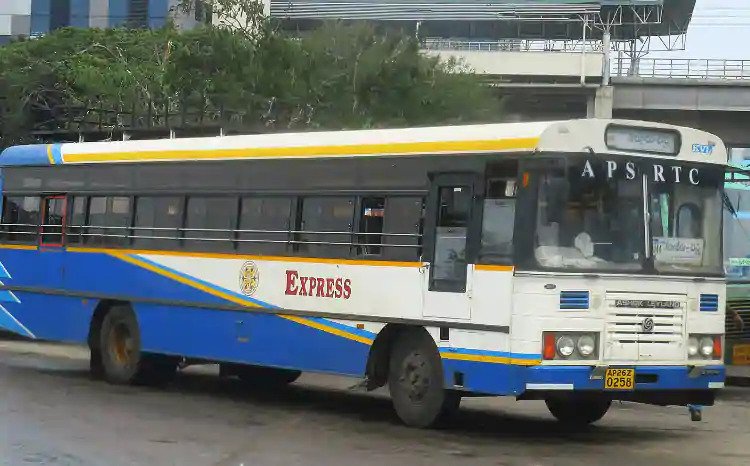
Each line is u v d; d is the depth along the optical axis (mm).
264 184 13656
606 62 57844
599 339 10750
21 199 17469
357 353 12336
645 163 11227
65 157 16719
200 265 14398
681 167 11430
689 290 11258
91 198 16250
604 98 55938
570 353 10641
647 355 10961
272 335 13375
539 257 10680
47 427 11594
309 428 11898
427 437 11289
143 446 10523
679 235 11336
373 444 10805
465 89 32906
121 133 17969
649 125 11273
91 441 10766
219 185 14281
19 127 37969
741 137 55406
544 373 10547
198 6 35938
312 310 12852
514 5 82875
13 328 17469
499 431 11945
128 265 15523
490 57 70625
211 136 15164
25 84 37969
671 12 86312
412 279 11773
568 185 10844
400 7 81625
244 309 13727
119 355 15828
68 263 16516
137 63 38031
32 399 13898
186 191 14750
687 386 11211
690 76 54688
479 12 82938
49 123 38125
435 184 11664
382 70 29766
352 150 12586
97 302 16047
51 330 16812
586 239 10852
